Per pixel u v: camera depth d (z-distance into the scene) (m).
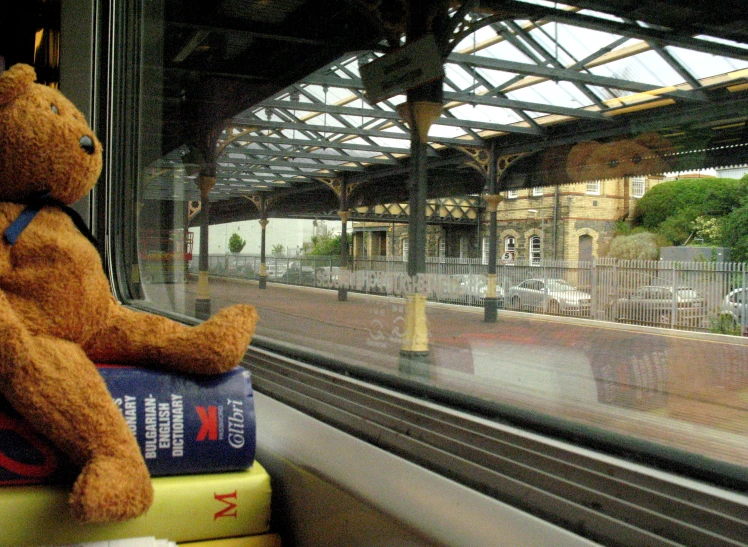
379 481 0.99
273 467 1.23
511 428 0.94
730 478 0.68
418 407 1.13
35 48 3.04
